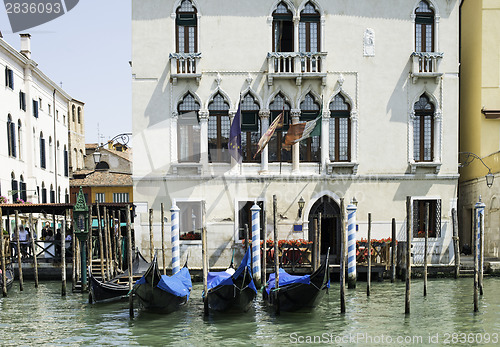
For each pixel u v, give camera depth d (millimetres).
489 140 23219
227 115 21141
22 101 30406
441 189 21344
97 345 12047
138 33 20859
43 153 33250
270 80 20812
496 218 22156
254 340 12312
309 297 14438
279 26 21250
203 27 20953
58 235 22531
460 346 11766
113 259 22484
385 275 20422
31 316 14844
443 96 21359
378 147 21266
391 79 21312
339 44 21203
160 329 13289
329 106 21250
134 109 20859
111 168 46375
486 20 23031
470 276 20719
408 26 21359
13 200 28109
